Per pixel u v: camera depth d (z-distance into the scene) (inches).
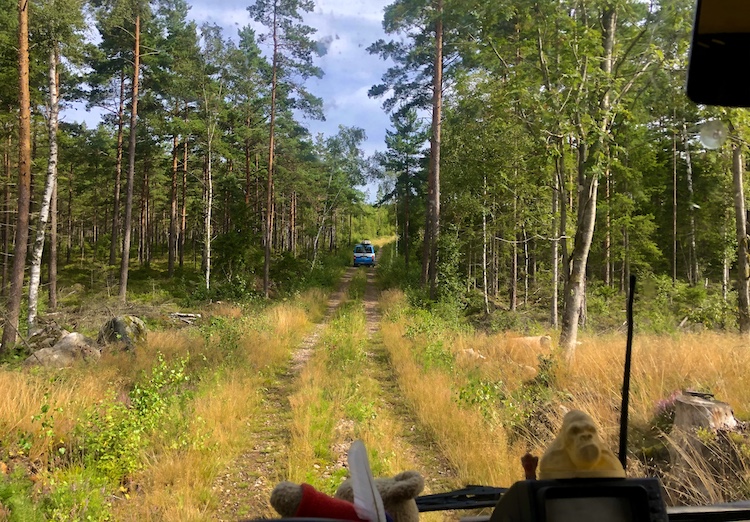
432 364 482.6
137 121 1264.8
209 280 1187.3
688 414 195.3
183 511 216.7
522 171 765.3
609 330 640.4
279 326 736.3
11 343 589.6
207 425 316.5
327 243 3147.1
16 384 324.2
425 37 986.7
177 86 1152.8
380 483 53.8
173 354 534.6
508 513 41.5
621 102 391.9
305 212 2287.2
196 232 2449.6
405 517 53.2
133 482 251.1
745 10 50.1
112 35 1080.8
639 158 451.8
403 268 1715.1
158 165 1608.0
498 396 342.3
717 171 592.4
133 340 582.9
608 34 398.6
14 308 600.4
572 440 41.3
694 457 178.9
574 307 418.0
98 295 1063.0
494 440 272.1
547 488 37.8
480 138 798.5
